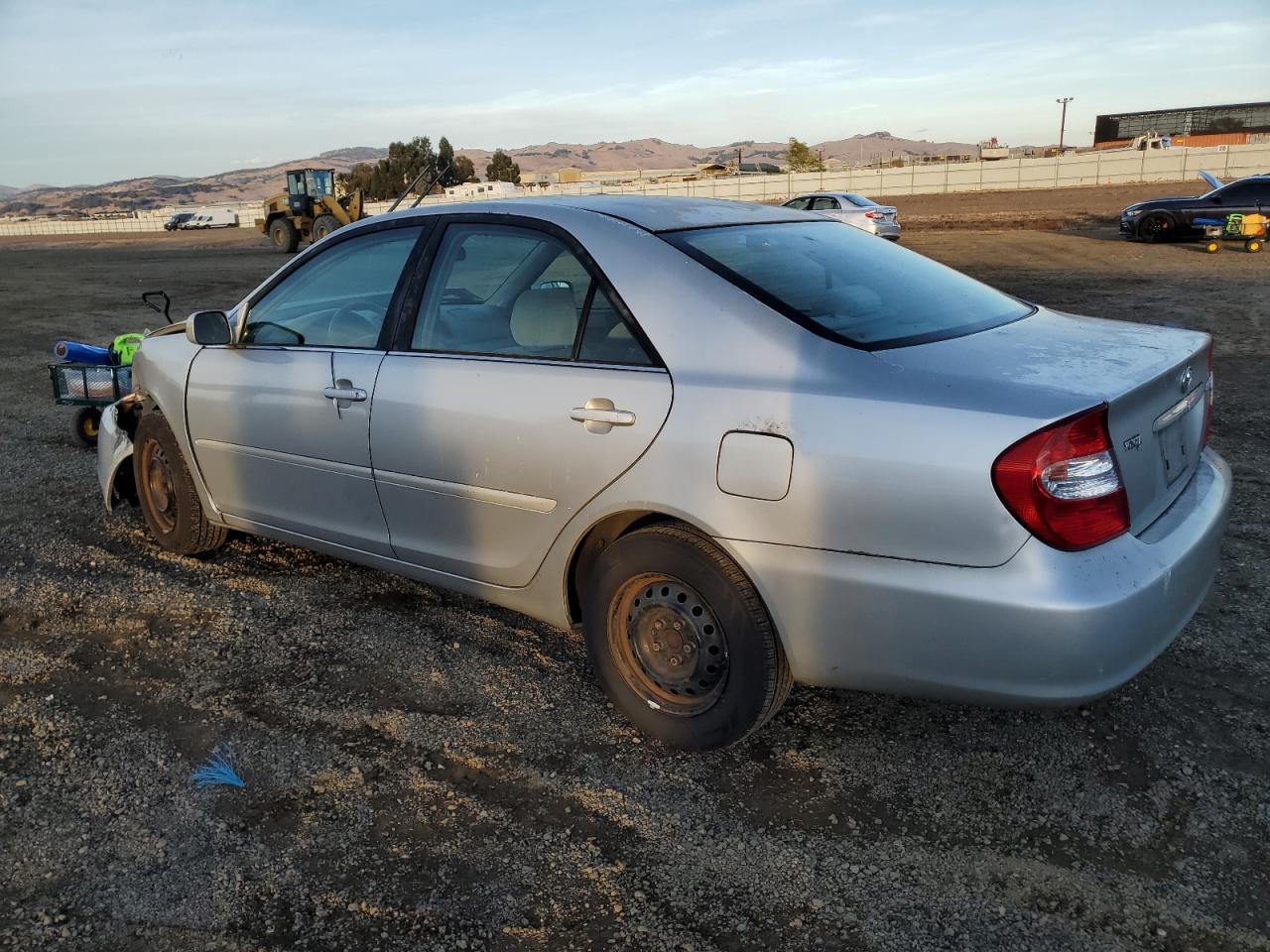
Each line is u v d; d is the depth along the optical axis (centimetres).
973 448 236
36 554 484
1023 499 232
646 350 288
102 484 516
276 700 342
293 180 3334
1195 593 266
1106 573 237
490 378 319
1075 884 246
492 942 231
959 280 347
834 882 249
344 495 375
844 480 249
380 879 252
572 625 328
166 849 265
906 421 244
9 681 359
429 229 358
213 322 401
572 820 274
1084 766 293
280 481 400
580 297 308
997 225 2998
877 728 316
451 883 251
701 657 288
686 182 6550
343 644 383
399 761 304
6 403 873
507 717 328
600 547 316
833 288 301
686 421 274
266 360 397
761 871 253
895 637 252
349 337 372
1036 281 1578
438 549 350
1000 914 236
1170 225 2120
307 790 290
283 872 255
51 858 262
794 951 227
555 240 320
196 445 432
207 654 376
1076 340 292
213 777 296
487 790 288
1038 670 237
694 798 283
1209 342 312
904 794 282
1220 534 284
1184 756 296
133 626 402
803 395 259
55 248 4706
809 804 279
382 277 367
